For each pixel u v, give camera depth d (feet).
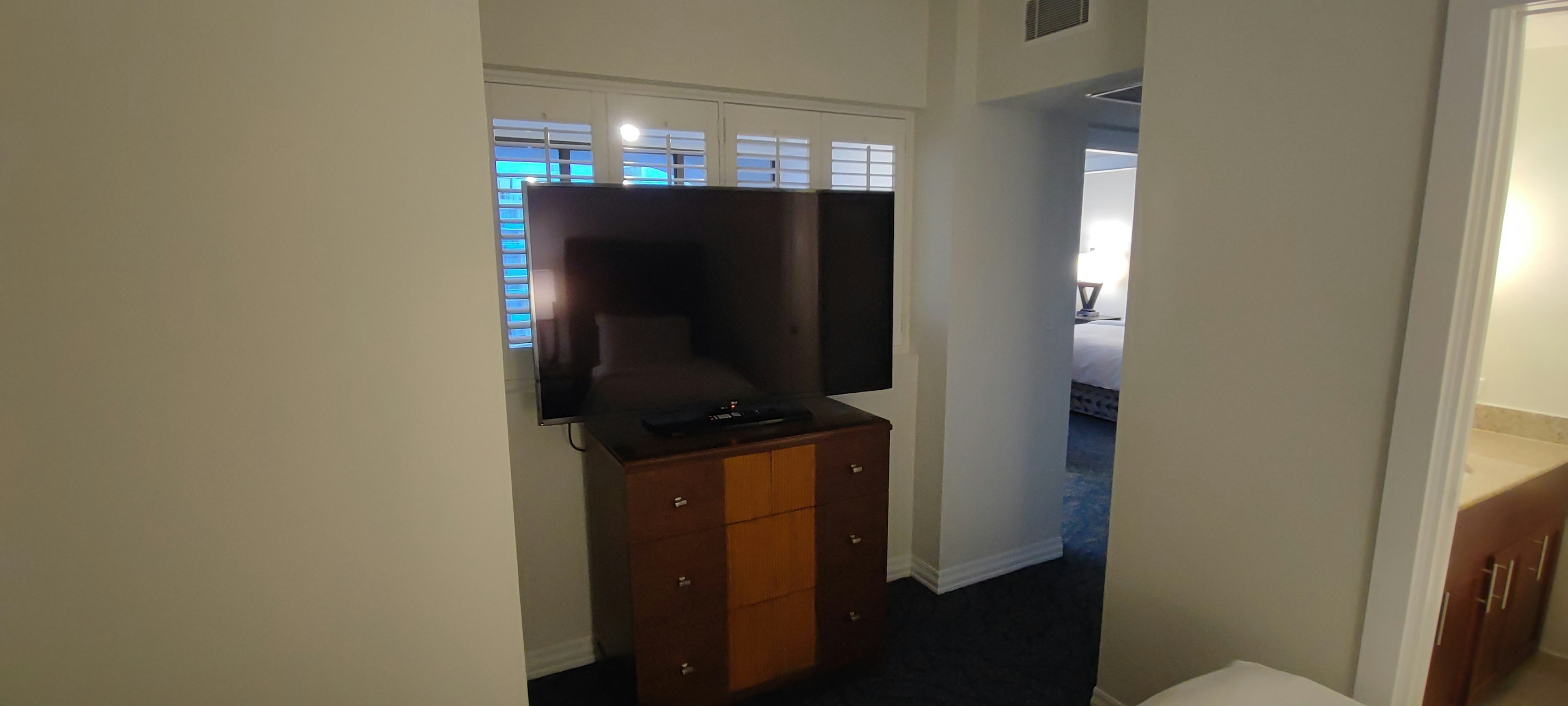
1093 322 21.58
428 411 3.39
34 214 2.65
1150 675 6.53
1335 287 4.93
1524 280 7.30
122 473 2.91
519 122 6.86
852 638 7.45
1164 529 6.25
